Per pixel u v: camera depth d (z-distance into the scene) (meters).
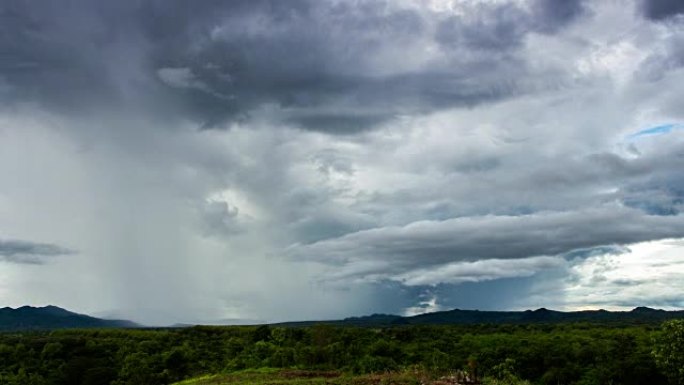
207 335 108.94
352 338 94.12
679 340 56.91
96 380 85.19
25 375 85.62
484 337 98.88
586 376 76.50
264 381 57.69
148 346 98.31
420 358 80.69
